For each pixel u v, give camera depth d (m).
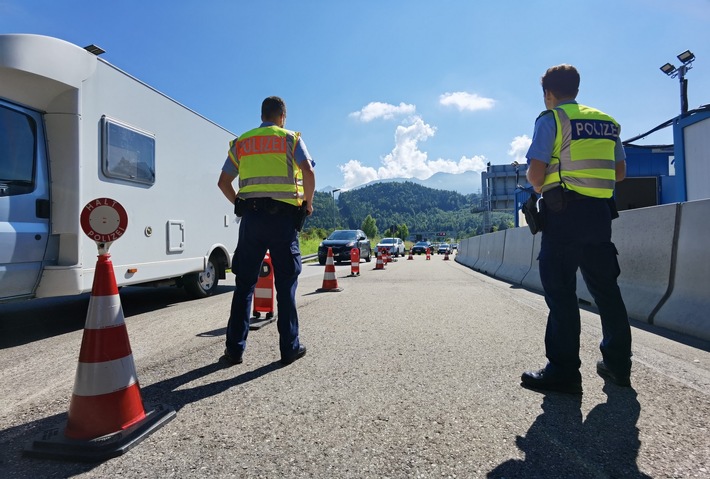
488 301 7.30
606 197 2.96
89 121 5.20
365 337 4.59
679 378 3.25
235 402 2.83
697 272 4.80
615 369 3.08
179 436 2.36
